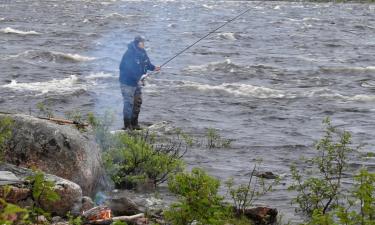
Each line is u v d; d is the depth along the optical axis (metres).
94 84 29.28
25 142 10.41
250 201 11.01
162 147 15.37
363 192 8.12
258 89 28.94
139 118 22.03
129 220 9.27
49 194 7.90
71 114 16.81
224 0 114.56
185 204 8.02
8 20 64.12
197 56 41.31
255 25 64.62
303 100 27.08
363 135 20.36
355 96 28.00
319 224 8.07
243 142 18.64
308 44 49.22
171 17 74.62
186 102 25.73
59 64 36.00
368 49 47.19
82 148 10.68
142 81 18.69
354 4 102.62
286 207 11.73
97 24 63.66
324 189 11.60
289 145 18.27
